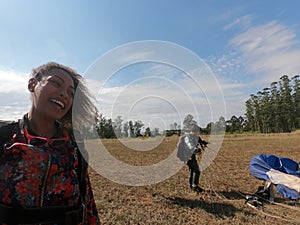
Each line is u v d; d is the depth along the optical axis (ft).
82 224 3.54
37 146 3.23
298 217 12.12
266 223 11.49
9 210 2.92
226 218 12.00
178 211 12.80
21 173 3.02
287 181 14.73
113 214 12.17
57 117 3.38
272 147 47.37
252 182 19.11
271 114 184.65
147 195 15.31
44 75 3.44
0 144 3.10
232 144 55.06
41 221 3.05
